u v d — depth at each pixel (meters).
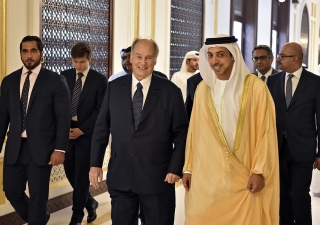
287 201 4.14
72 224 4.49
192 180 3.21
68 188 5.41
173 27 7.67
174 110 3.26
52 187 5.18
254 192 3.02
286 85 4.04
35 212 3.78
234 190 3.08
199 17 8.45
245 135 3.10
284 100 4.01
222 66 3.09
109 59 6.18
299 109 3.93
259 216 3.07
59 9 5.32
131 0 6.45
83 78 4.59
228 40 3.09
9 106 3.82
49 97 3.79
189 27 8.14
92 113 4.57
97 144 3.39
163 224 3.28
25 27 4.68
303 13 13.77
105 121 3.39
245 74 3.15
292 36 12.89
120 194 3.30
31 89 3.79
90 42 5.84
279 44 12.57
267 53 4.83
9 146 3.78
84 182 4.52
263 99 3.12
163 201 3.26
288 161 4.04
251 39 10.62
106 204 5.60
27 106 3.77
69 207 5.46
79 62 4.53
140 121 3.20
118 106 3.27
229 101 3.13
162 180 3.23
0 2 4.36
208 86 3.25
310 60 14.62
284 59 3.99
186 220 3.27
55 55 5.30
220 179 3.09
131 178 3.22
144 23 6.73
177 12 7.76
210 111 3.17
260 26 10.91
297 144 3.94
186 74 6.22
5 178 3.84
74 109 4.53
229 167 3.08
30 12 4.71
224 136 3.12
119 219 3.31
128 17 6.41
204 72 3.22
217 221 3.13
